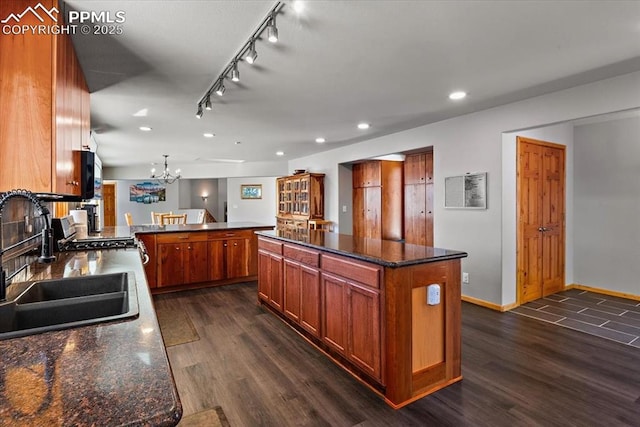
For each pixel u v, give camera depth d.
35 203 1.49
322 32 2.13
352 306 2.39
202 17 1.94
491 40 2.25
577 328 3.29
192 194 13.55
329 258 2.64
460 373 2.36
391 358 2.07
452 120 4.29
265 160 8.60
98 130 4.91
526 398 2.13
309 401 2.11
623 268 4.39
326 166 7.10
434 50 2.40
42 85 1.62
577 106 3.14
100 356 0.85
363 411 2.01
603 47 2.36
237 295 4.51
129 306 1.27
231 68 2.65
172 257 4.69
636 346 2.88
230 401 2.11
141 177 9.14
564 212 4.66
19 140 1.58
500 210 3.79
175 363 2.60
